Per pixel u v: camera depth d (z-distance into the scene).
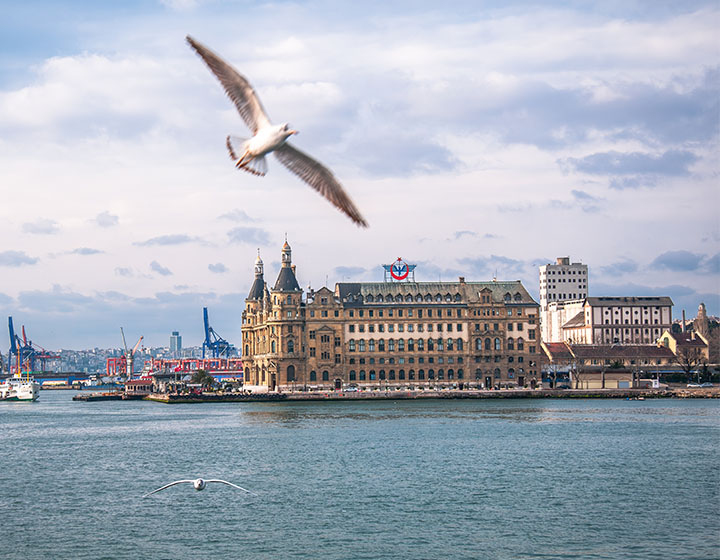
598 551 70.06
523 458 118.75
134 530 77.38
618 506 86.31
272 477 104.25
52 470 112.44
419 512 84.06
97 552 70.31
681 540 73.19
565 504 87.38
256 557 68.62
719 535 74.69
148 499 90.88
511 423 171.62
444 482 99.94
